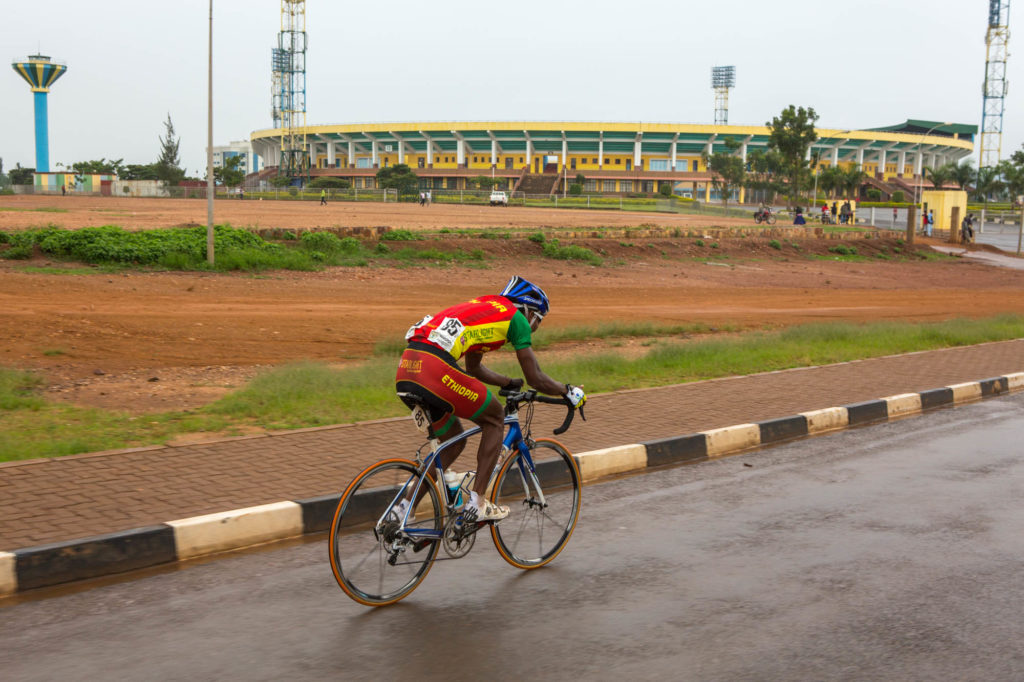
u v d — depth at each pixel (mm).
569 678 3695
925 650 3986
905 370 12164
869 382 11117
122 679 3607
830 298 25422
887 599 4590
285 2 137625
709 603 4531
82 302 16547
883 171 159500
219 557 5137
